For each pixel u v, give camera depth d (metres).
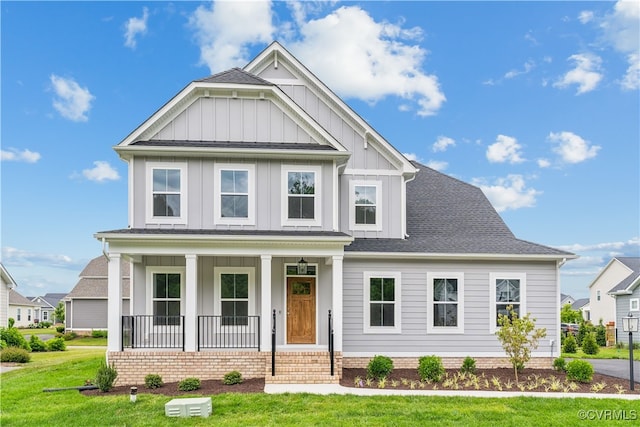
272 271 15.26
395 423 8.99
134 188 14.57
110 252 13.23
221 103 15.37
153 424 9.09
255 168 14.94
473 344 15.76
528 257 15.87
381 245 16.09
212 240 13.41
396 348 15.54
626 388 12.37
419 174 21.06
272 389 11.72
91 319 37.50
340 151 14.85
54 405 10.69
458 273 15.95
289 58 17.34
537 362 15.77
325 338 15.25
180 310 15.03
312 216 14.96
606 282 46.94
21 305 61.97
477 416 9.47
